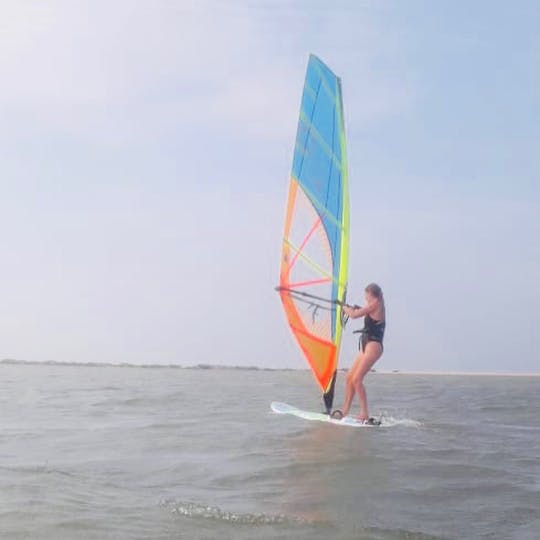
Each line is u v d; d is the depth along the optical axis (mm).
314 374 13672
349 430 11297
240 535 5652
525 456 9203
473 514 6434
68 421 12969
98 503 6539
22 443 10219
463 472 8078
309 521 6055
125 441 10352
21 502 6453
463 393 22391
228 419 13000
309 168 13703
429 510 6547
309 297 13578
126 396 19172
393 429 11578
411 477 7781
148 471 8109
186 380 30500
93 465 8461
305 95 13898
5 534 5578
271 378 34438
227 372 47531
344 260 13219
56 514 6098
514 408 16516
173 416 13688
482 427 12297
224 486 7355
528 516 6391
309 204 13680
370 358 12328
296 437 10461
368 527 5918
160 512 6250
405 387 26328
